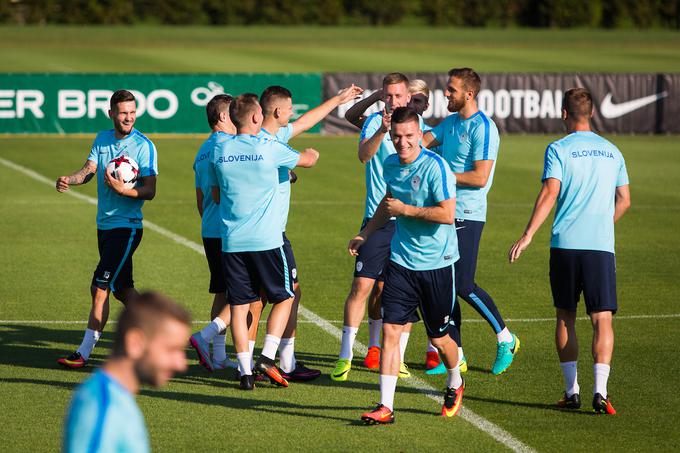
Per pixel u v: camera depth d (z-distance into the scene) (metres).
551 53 165.00
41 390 25.89
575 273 24.42
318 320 33.78
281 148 26.28
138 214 29.31
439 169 23.14
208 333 27.56
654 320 33.84
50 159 76.69
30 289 37.62
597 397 23.94
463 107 28.05
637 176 70.44
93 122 91.44
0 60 140.38
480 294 27.78
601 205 24.36
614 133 94.88
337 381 27.41
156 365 11.20
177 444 22.00
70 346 30.36
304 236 49.09
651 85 94.56
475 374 27.97
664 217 55.41
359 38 187.12
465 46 177.00
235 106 26.20
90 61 142.88
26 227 50.97
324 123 93.44
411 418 24.09
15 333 31.62
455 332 27.73
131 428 11.09
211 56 153.38
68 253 44.59
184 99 91.88
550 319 34.12
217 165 26.12
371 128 29.28
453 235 23.70
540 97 93.94
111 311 35.41
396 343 23.47
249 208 25.97
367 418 23.22
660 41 189.50
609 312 24.44
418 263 23.28
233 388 26.59
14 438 22.20
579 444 22.22
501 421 23.88
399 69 138.00
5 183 65.69
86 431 10.88
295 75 93.06
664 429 23.27
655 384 26.81
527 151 83.31
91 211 56.28
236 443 22.14
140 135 29.66
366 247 27.73
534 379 27.47
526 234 24.41
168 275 40.25
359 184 66.81
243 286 26.33
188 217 54.31
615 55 162.50
